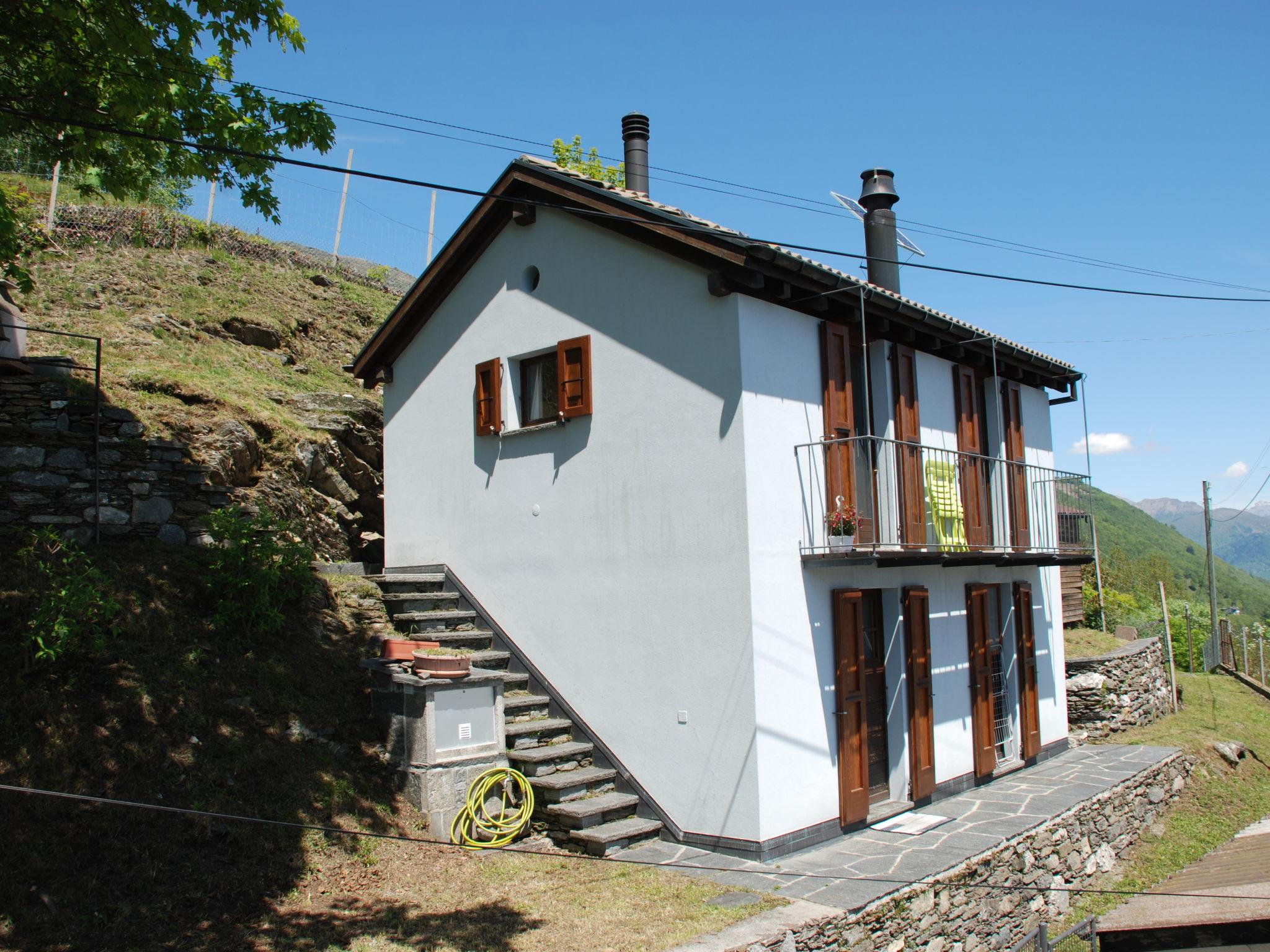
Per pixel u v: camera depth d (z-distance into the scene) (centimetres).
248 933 594
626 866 754
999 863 820
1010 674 1195
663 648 847
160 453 970
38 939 542
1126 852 1072
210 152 838
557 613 951
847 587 888
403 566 1158
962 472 1094
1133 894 938
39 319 1409
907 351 1010
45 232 1622
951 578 1072
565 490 953
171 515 970
